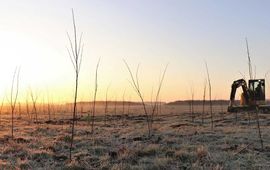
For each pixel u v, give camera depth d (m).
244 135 24.44
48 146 20.78
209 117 46.38
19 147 20.73
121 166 15.30
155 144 20.64
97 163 16.59
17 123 43.69
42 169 15.73
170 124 36.66
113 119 51.03
